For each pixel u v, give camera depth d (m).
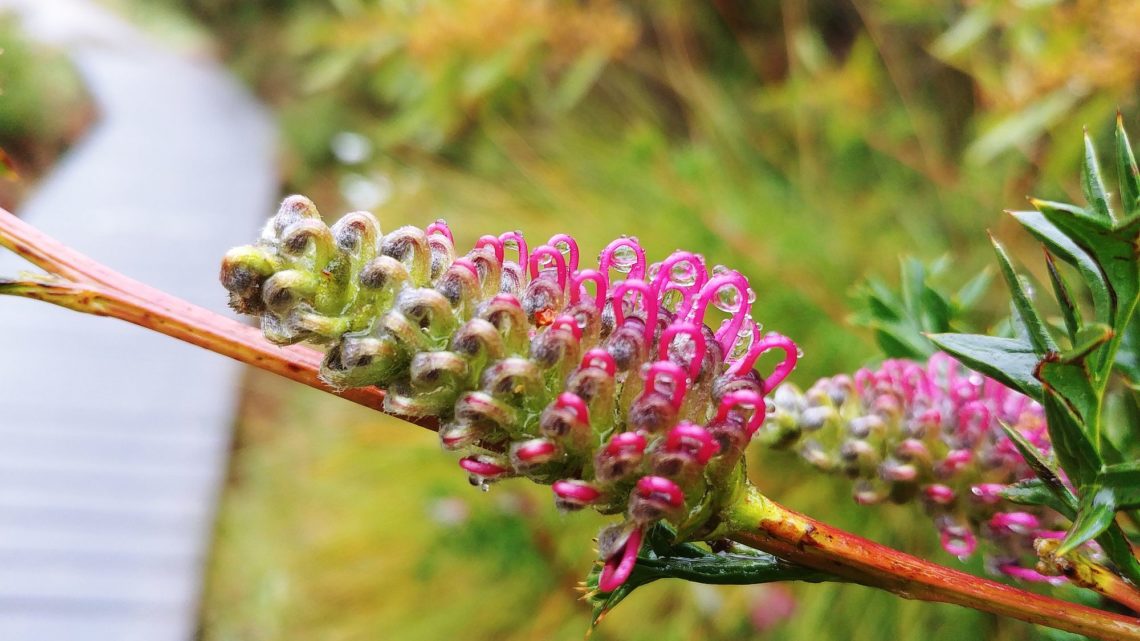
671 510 0.23
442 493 0.66
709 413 0.24
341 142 1.29
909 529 0.54
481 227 0.86
